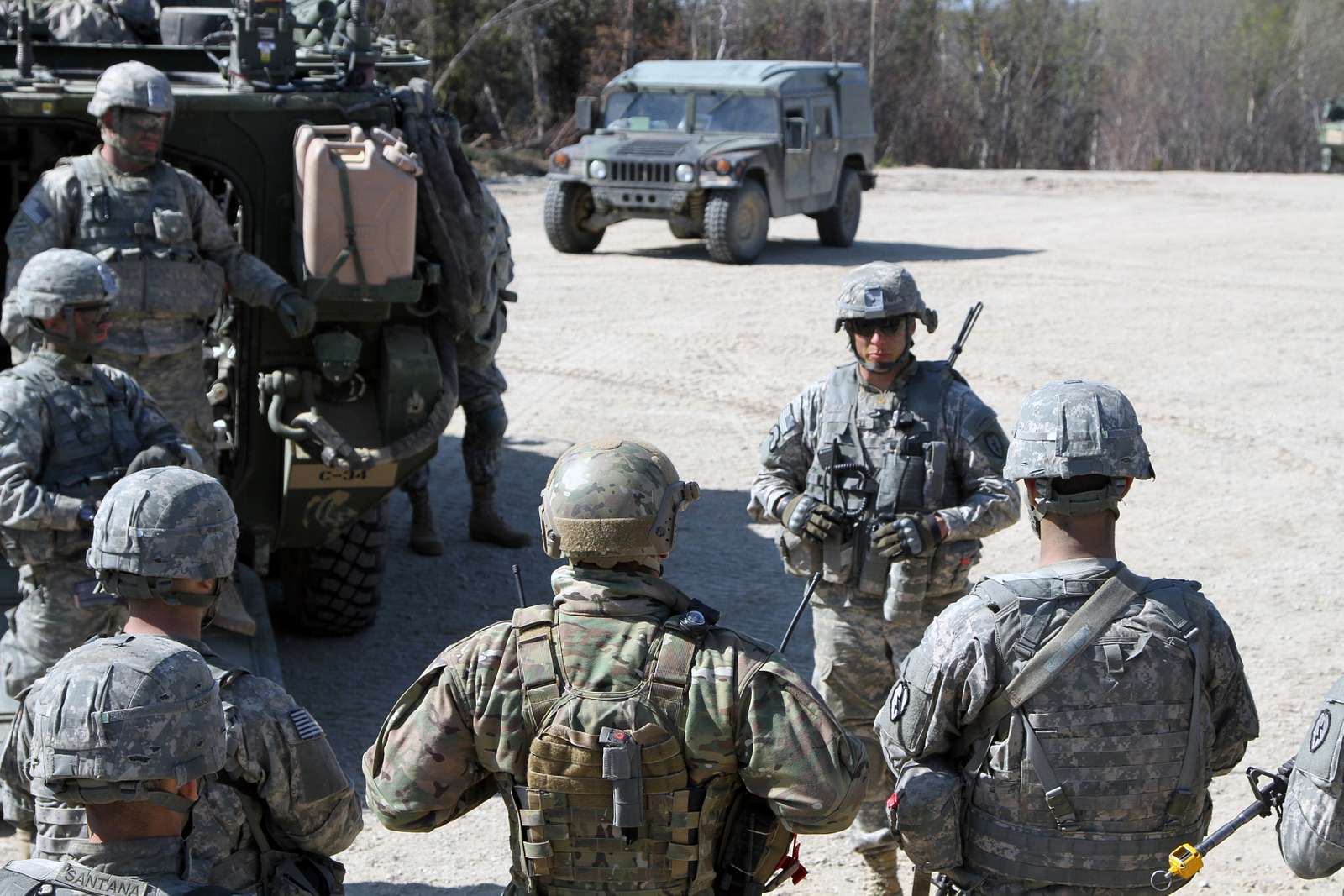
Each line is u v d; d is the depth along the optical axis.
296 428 5.80
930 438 4.39
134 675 2.42
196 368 5.47
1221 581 7.79
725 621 7.30
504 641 2.84
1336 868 2.78
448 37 36.78
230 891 2.59
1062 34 50.00
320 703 6.16
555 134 36.28
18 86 5.64
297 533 6.22
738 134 19.28
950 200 27.61
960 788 3.08
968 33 49.19
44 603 4.32
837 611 4.48
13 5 7.12
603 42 38.34
